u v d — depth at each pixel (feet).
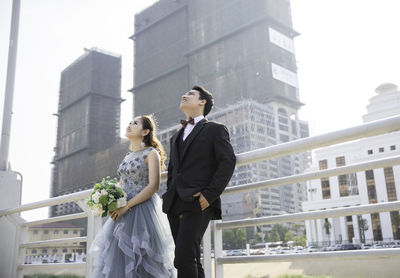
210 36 420.36
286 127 377.91
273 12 395.96
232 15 409.08
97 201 7.88
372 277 7.29
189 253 6.40
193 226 6.51
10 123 15.29
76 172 454.40
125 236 7.79
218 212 6.88
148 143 9.24
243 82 383.86
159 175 8.57
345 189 218.59
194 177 6.75
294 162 351.05
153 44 485.15
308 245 222.07
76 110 497.87
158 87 461.78
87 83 489.67
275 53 385.91
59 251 163.43
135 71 499.51
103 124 476.54
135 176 8.64
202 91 8.08
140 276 7.65
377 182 204.33
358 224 206.49
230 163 6.62
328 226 218.18
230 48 402.52
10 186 14.43
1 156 14.75
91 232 9.44
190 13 450.30
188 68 437.17
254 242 295.69
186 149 7.03
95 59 496.23
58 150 506.89
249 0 400.26
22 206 11.94
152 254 7.73
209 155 6.92
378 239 198.18
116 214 8.00
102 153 414.82
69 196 9.95
